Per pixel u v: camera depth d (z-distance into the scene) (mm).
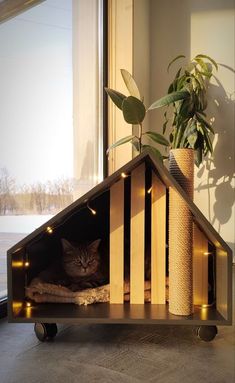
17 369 831
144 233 1070
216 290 1040
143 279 1067
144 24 2254
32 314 968
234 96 2111
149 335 1036
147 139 2307
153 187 1058
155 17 2354
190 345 967
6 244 1450
